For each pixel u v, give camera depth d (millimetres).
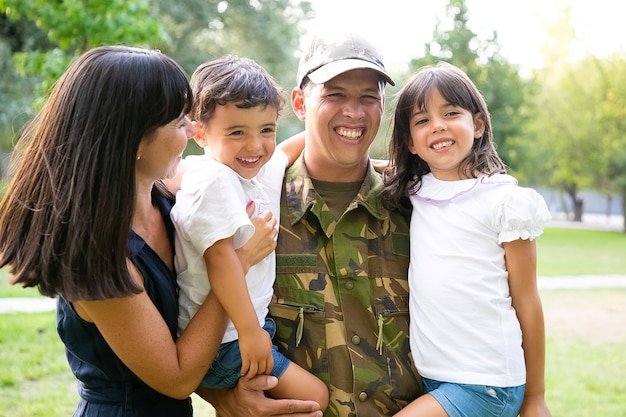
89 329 2045
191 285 2221
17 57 8188
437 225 2551
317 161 2719
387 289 2637
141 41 7613
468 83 2635
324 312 2557
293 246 2613
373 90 2670
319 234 2648
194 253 2205
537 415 2504
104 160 1861
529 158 27016
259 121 2301
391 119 2781
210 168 2256
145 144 1972
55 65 7445
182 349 2078
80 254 1831
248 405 2287
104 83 1894
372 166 2846
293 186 2699
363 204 2668
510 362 2422
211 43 20078
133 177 1903
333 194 2736
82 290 1826
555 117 28984
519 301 2496
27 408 5266
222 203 2168
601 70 27938
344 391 2508
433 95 2586
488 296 2436
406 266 2684
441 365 2443
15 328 7555
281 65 20297
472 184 2547
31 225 1890
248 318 2137
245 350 2152
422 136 2600
